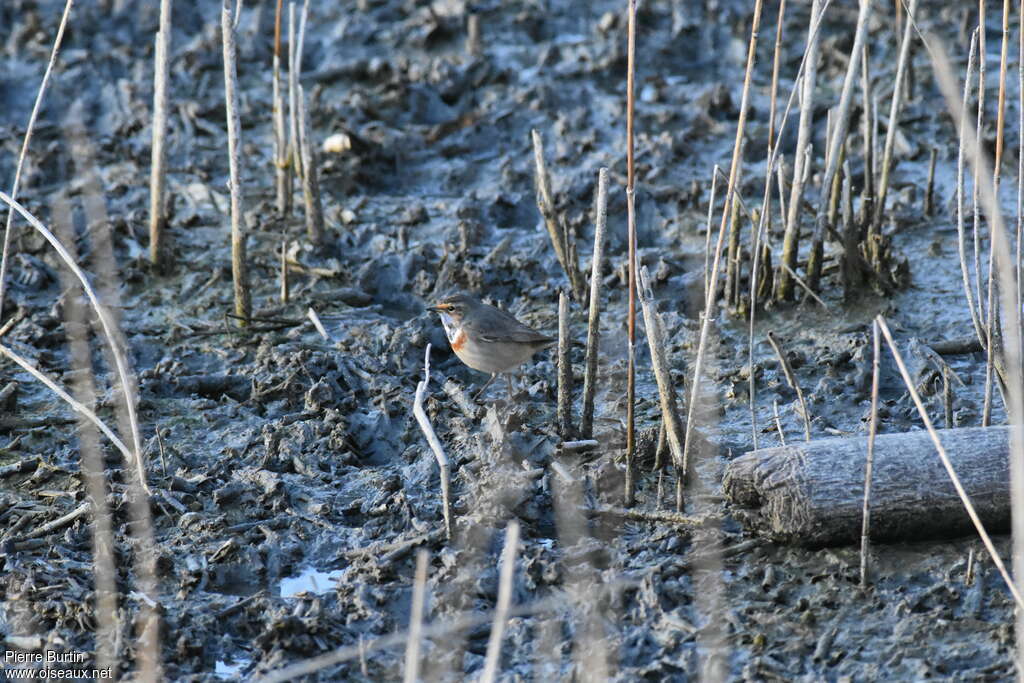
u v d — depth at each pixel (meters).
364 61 20.94
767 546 9.59
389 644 8.48
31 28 22.09
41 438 11.72
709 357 12.96
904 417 11.62
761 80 20.41
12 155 18.12
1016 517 7.83
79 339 13.57
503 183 17.41
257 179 17.84
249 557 9.80
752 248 12.73
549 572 9.33
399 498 10.38
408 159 18.31
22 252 15.28
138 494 10.45
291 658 8.62
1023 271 10.70
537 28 22.67
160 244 15.09
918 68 19.77
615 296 14.36
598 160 17.55
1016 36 20.84
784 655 8.45
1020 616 7.89
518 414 11.12
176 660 8.64
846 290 14.03
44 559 9.75
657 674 8.35
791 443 10.36
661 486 10.35
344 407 12.09
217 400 12.66
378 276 15.12
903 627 8.63
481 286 14.66
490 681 7.06
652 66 21.00
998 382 10.34
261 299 14.71
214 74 21.06
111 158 18.41
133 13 23.16
